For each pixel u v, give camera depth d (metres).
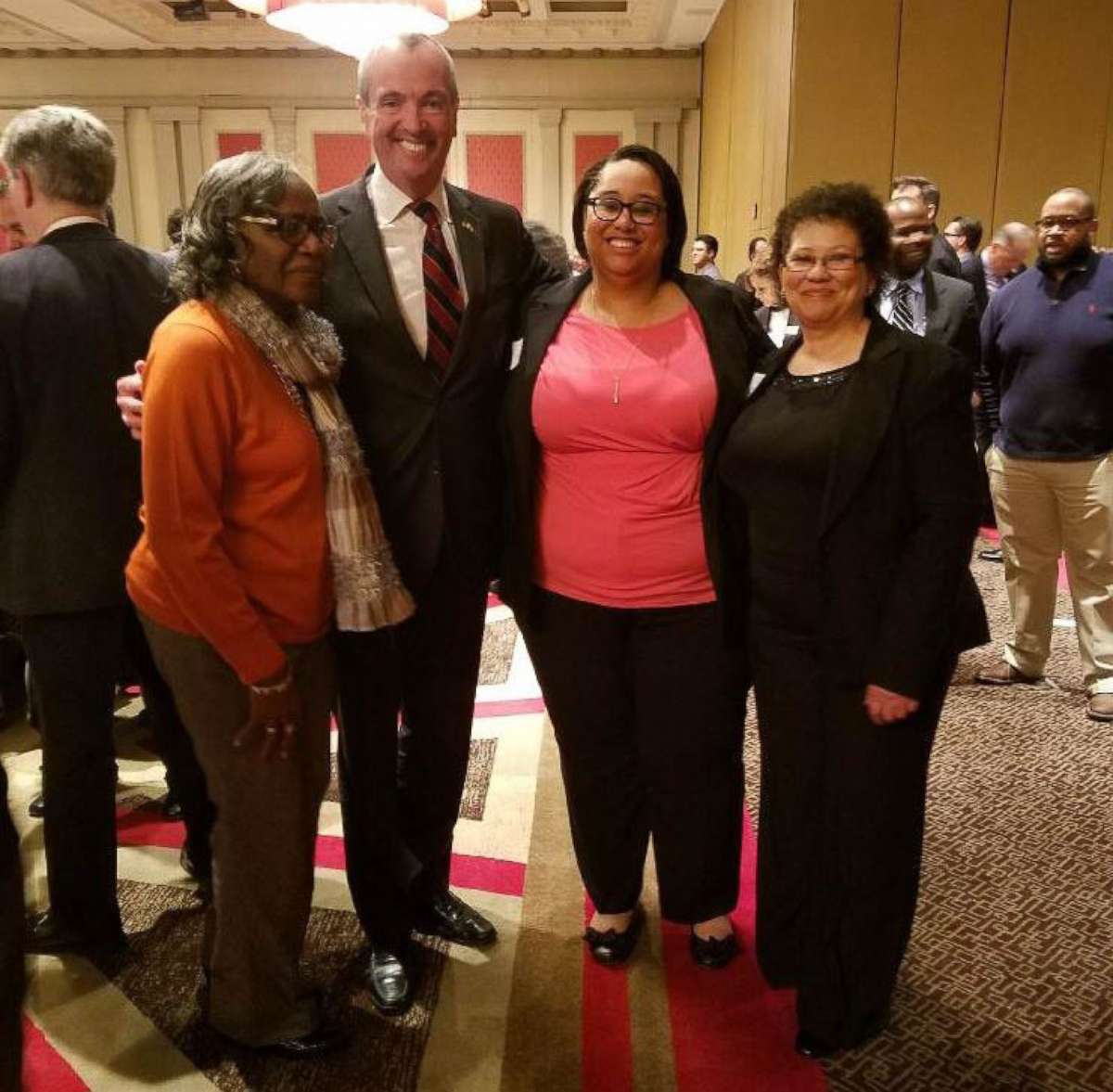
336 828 2.55
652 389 1.71
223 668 1.52
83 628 1.88
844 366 1.58
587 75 11.39
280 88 11.53
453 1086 1.69
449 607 1.87
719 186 9.74
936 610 1.52
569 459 1.80
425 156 1.73
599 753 1.94
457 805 2.05
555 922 2.16
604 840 1.99
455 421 1.79
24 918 0.86
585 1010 1.88
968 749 2.96
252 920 1.65
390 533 1.79
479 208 1.88
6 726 3.19
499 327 1.85
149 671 2.10
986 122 6.07
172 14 10.33
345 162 11.72
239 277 1.46
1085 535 3.18
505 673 3.65
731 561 1.78
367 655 1.75
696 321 1.76
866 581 1.57
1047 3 5.91
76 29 10.59
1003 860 2.38
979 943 2.07
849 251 1.52
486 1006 1.89
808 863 1.72
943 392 1.51
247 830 1.60
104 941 2.02
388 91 1.70
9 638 3.21
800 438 1.57
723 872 1.98
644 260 1.71
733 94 8.73
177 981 1.95
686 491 1.78
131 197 11.88
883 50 6.02
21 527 1.83
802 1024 1.75
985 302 4.95
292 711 1.53
